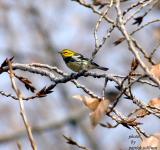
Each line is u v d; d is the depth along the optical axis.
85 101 5.74
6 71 7.84
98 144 23.89
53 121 23.41
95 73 7.16
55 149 22.89
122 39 7.80
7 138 22.16
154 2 7.88
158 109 6.66
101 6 8.27
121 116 6.87
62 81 7.64
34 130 23.03
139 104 6.68
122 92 6.28
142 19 7.97
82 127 24.27
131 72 6.42
